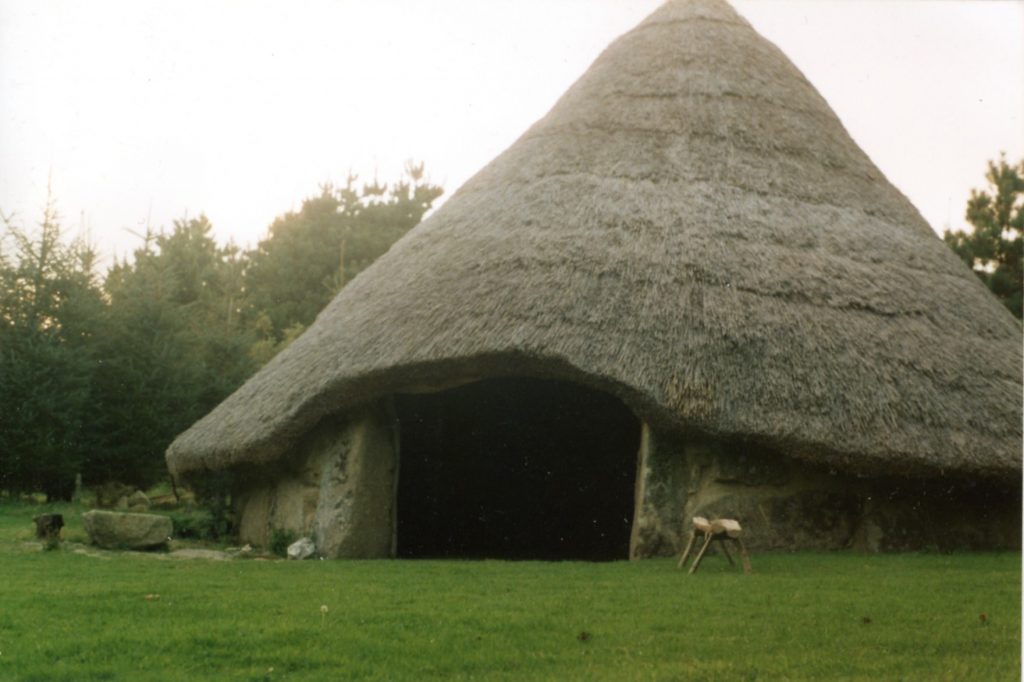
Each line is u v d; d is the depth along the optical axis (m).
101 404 22.70
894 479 13.19
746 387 12.68
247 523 17.12
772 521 12.97
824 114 17.83
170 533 13.95
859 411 12.73
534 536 21.03
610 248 14.15
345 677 6.29
